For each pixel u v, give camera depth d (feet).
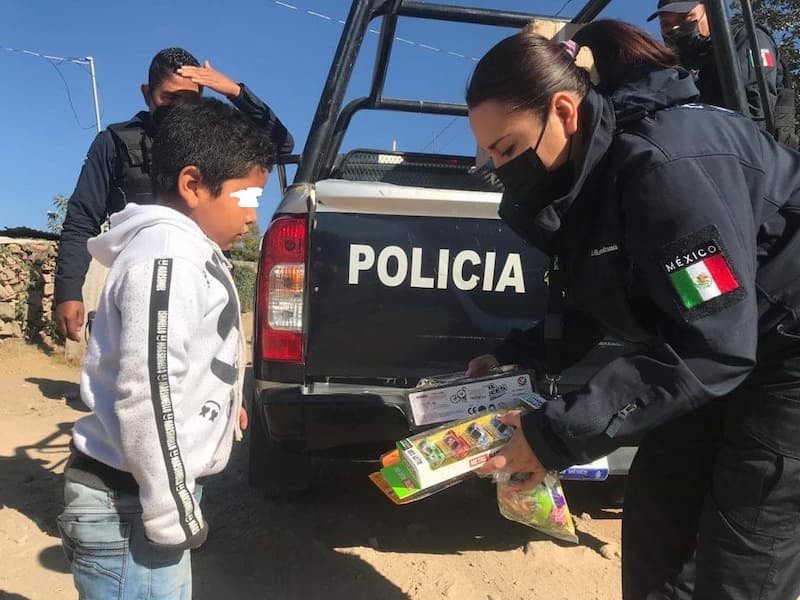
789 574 5.25
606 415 4.56
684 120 4.83
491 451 5.54
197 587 8.68
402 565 9.54
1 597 8.31
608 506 12.04
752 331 4.48
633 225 4.66
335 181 9.32
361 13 10.36
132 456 4.53
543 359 6.99
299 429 8.73
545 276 9.05
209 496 11.73
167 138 5.30
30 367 23.61
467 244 9.00
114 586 5.03
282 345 8.84
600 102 4.92
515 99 4.82
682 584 6.19
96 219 11.00
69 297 10.80
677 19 9.91
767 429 5.14
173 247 4.78
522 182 5.25
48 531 10.34
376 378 9.02
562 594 8.93
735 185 4.63
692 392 4.43
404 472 5.48
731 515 5.30
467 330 9.05
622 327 5.41
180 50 10.41
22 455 13.89
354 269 8.89
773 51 9.96
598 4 11.57
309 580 9.01
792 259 4.94
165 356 4.52
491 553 10.02
